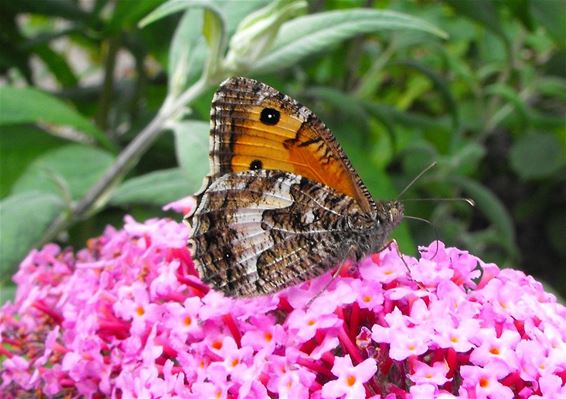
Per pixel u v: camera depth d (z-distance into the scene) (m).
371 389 0.18
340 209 0.20
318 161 0.20
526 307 0.19
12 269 0.24
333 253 0.20
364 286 0.19
